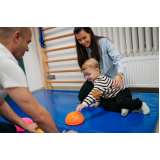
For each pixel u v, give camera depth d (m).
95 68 1.14
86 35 1.19
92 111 1.21
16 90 0.51
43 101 1.68
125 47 1.92
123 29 1.85
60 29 2.32
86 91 1.40
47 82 2.59
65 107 1.38
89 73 1.13
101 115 1.10
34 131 0.78
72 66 2.36
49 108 1.40
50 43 2.48
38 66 2.66
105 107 1.19
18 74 0.51
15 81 0.51
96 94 1.07
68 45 2.32
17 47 0.56
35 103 0.54
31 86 2.51
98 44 1.30
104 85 1.10
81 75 2.30
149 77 1.72
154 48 1.74
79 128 0.92
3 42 0.54
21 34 0.55
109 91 1.14
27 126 0.80
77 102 1.51
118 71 1.15
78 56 1.40
